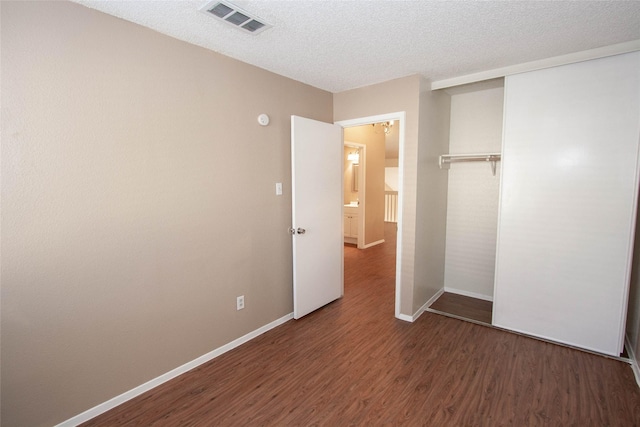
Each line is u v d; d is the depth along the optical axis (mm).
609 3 1726
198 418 1864
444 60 2559
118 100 1866
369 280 4363
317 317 3223
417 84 2889
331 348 2623
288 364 2400
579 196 2490
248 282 2730
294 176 2920
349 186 7281
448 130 3691
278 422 1826
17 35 1511
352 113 3369
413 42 2213
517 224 2760
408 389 2096
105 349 1903
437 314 3270
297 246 3014
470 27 1997
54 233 1674
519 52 2414
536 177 2646
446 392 2059
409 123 2955
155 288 2109
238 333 2678
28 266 1604
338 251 3576
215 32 2045
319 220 3252
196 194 2297
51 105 1627
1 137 1496
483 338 2756
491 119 3479
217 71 2377
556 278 2631
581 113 2443
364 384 2154
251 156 2676
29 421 1654
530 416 1840
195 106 2254
